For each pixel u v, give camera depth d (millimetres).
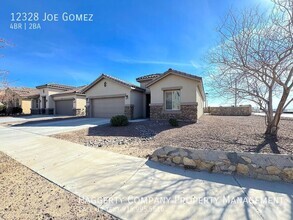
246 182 4133
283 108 7703
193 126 11578
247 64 7422
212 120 15625
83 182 4227
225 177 4414
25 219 2900
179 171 4801
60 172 4863
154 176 4488
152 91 15617
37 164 5516
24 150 7133
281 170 4207
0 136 10086
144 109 19875
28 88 33281
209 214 2971
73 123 15180
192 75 13781
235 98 8930
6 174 4766
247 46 7375
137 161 5562
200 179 4305
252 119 17141
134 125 12672
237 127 10867
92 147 7387
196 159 4934
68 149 7117
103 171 4848
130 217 2928
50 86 27625
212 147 6461
